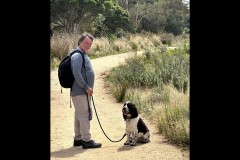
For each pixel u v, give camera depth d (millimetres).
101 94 11703
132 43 23625
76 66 6230
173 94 9570
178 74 11867
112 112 9562
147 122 8188
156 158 5535
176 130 6598
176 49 19000
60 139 7301
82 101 6320
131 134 6441
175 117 7281
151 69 13391
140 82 11898
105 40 23422
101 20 35719
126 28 40688
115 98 10984
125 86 11062
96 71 15062
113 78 13438
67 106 10453
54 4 33688
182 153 5797
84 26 34156
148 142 6582
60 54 18125
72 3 33875
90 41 6434
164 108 8102
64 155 5895
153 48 20922
